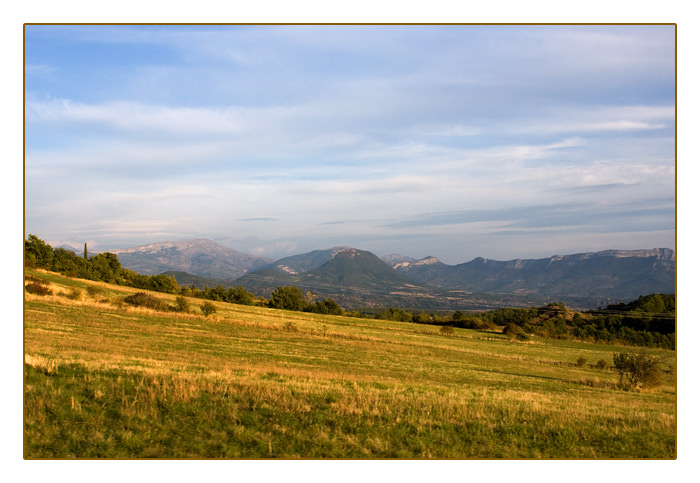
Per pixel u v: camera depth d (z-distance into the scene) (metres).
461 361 53.31
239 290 128.12
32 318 45.38
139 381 19.41
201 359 34.06
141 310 65.19
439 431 17.39
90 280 100.19
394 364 44.88
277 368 30.69
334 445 15.73
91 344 33.88
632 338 96.56
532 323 121.00
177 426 16.16
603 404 26.67
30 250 98.31
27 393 16.91
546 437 17.61
